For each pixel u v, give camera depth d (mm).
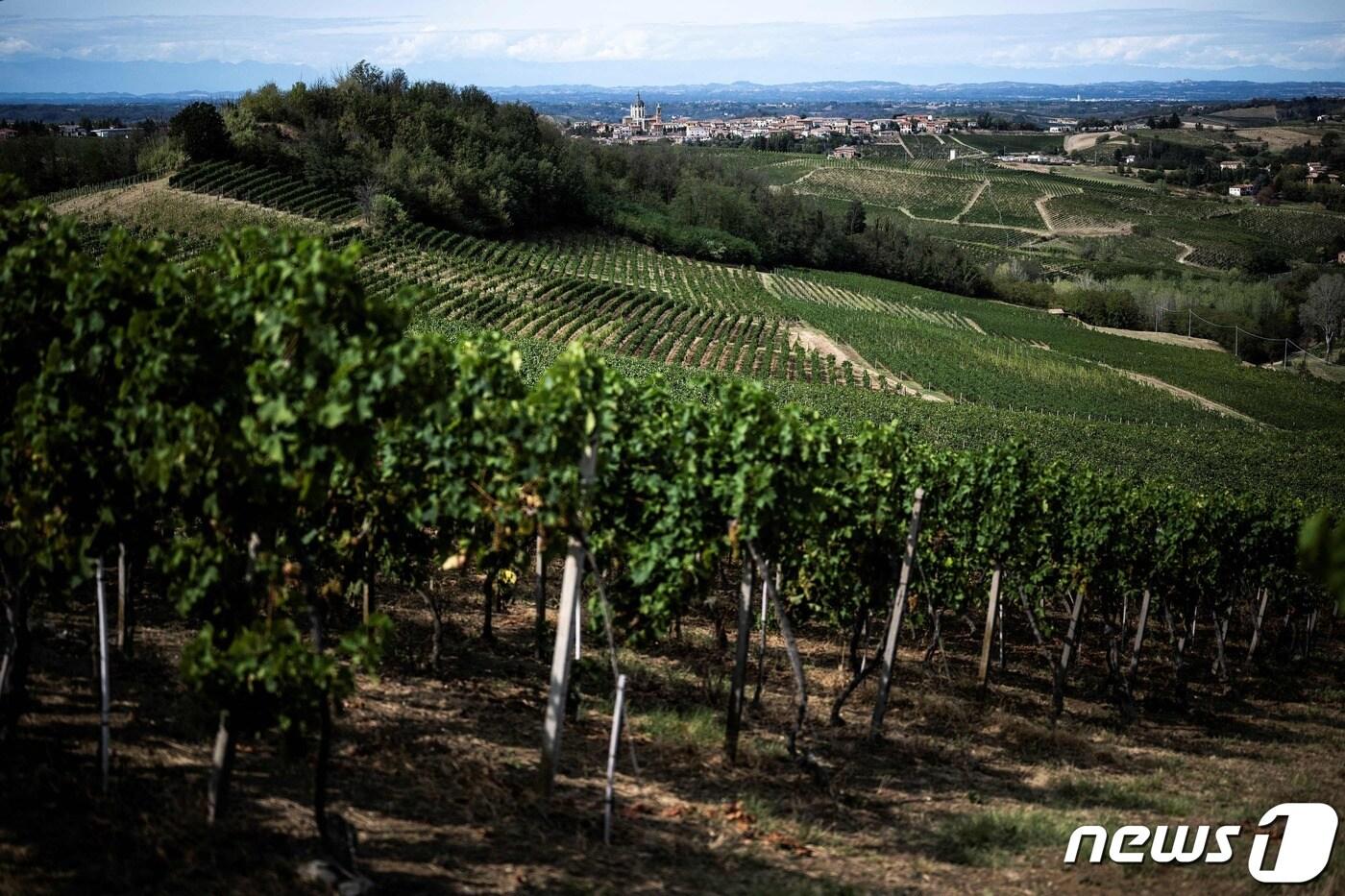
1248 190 187500
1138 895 8102
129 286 7270
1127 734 14953
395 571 11234
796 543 12266
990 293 115875
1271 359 99688
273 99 94312
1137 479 30734
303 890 6023
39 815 6414
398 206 75562
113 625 11133
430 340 7391
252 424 6539
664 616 10656
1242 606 26812
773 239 110688
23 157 76688
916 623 15891
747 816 8766
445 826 7395
